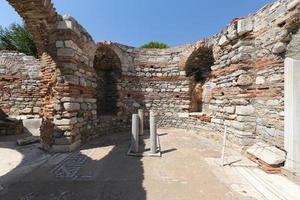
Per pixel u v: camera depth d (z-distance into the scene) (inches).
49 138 261.0
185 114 432.1
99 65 437.7
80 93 287.9
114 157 232.4
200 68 452.1
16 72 477.1
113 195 142.3
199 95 436.8
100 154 244.1
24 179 169.6
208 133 347.3
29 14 227.3
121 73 430.3
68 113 254.7
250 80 241.3
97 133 352.2
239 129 248.1
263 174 180.5
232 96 268.2
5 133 399.9
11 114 471.2
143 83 450.9
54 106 257.9
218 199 136.4
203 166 201.3
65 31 255.1
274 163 180.1
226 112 286.2
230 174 180.4
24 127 439.5
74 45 266.8
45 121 271.6
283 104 196.7
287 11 187.6
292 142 181.5
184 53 434.9
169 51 450.9
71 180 167.6
